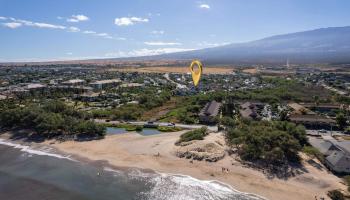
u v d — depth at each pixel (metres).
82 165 128.38
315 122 173.12
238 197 98.75
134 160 131.00
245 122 166.88
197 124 187.62
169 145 144.75
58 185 110.81
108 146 149.38
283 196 98.56
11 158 138.12
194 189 105.06
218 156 127.19
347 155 115.50
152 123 187.62
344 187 102.56
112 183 111.50
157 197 100.69
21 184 112.38
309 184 105.56
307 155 125.75
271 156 118.12
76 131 163.88
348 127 171.00
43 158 137.38
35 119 168.25
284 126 145.75
